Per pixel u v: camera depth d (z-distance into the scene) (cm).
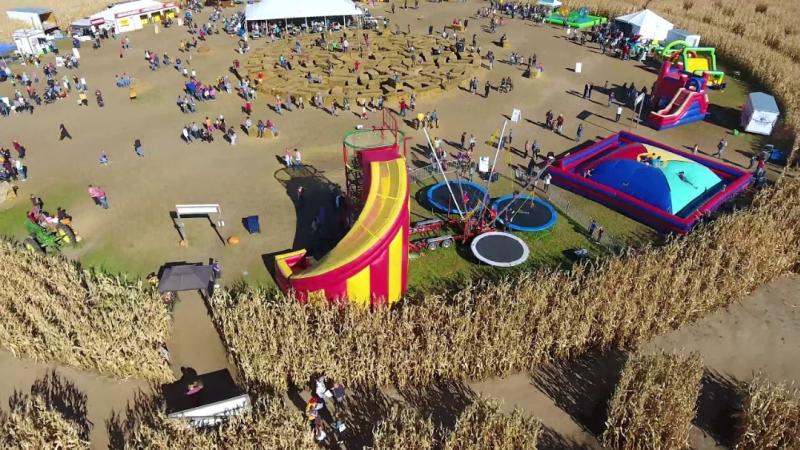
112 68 6359
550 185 4050
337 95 5347
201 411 2112
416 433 2081
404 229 2686
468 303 2638
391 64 6191
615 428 2123
